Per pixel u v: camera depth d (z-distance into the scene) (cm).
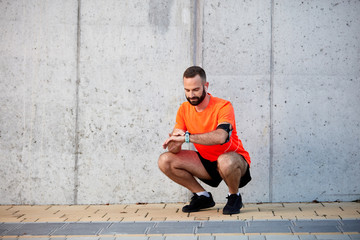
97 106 462
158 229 340
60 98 462
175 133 375
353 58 453
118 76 462
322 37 454
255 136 455
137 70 461
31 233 337
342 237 306
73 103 462
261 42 455
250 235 317
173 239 312
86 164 461
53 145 461
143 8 462
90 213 413
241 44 456
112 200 461
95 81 462
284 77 454
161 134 459
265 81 454
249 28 456
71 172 461
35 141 462
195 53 460
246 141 455
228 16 457
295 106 454
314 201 452
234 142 389
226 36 457
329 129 452
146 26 462
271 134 454
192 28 459
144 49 461
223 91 457
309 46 454
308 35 454
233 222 356
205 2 457
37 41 464
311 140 453
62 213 416
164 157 393
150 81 461
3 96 464
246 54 456
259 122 454
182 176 397
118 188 461
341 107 452
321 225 341
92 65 462
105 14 463
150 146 460
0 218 395
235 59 456
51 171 462
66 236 326
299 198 454
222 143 361
